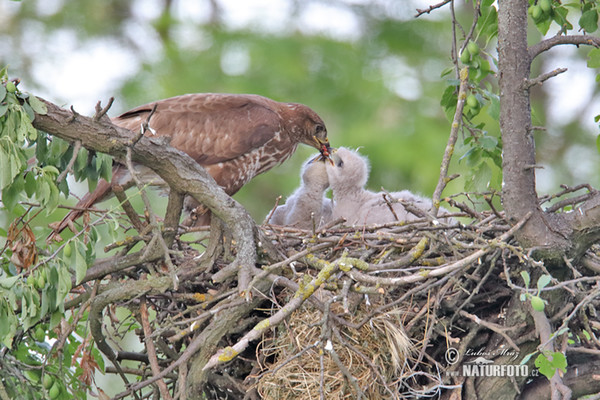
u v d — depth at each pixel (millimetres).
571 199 9773
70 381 11047
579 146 23625
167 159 9695
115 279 10578
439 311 9945
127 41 24484
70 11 24531
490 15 11141
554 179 23062
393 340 9648
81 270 9250
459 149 11305
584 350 9484
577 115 24047
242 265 9883
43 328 11227
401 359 9641
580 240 9516
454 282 9617
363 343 9688
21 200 10695
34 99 8883
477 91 10992
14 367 10680
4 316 9383
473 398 9891
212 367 9227
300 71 22828
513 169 9516
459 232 10000
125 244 10203
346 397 9539
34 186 9117
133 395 10688
